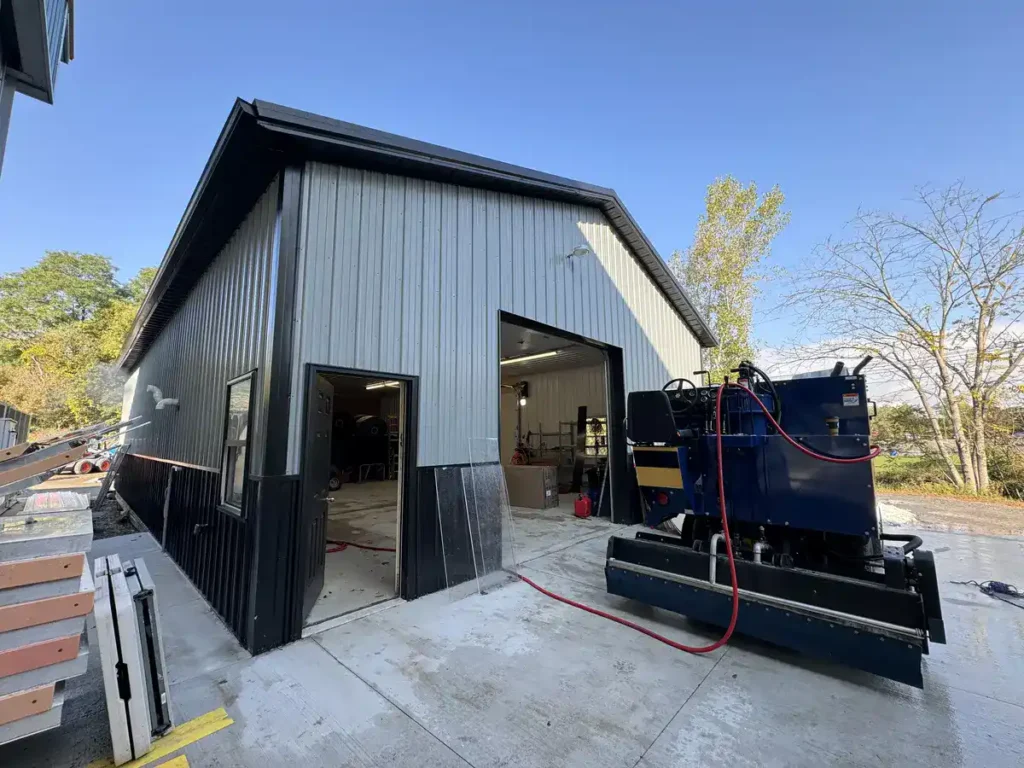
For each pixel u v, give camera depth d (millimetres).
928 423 10586
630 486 6969
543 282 5566
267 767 1858
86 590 1830
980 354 9766
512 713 2217
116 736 1862
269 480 2961
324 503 3990
